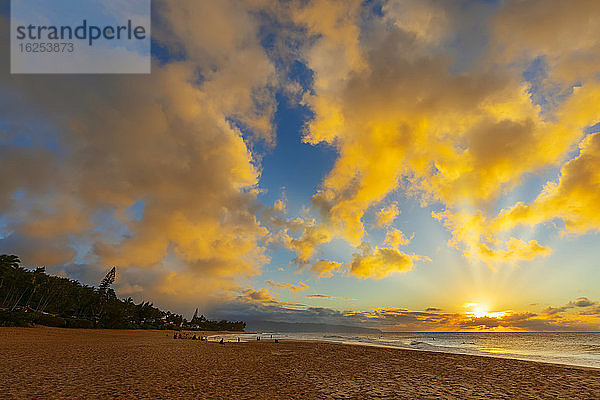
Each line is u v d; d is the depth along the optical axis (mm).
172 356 30844
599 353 53812
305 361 30156
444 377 21547
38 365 21500
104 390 14508
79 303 129000
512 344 97500
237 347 49562
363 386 17812
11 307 95438
